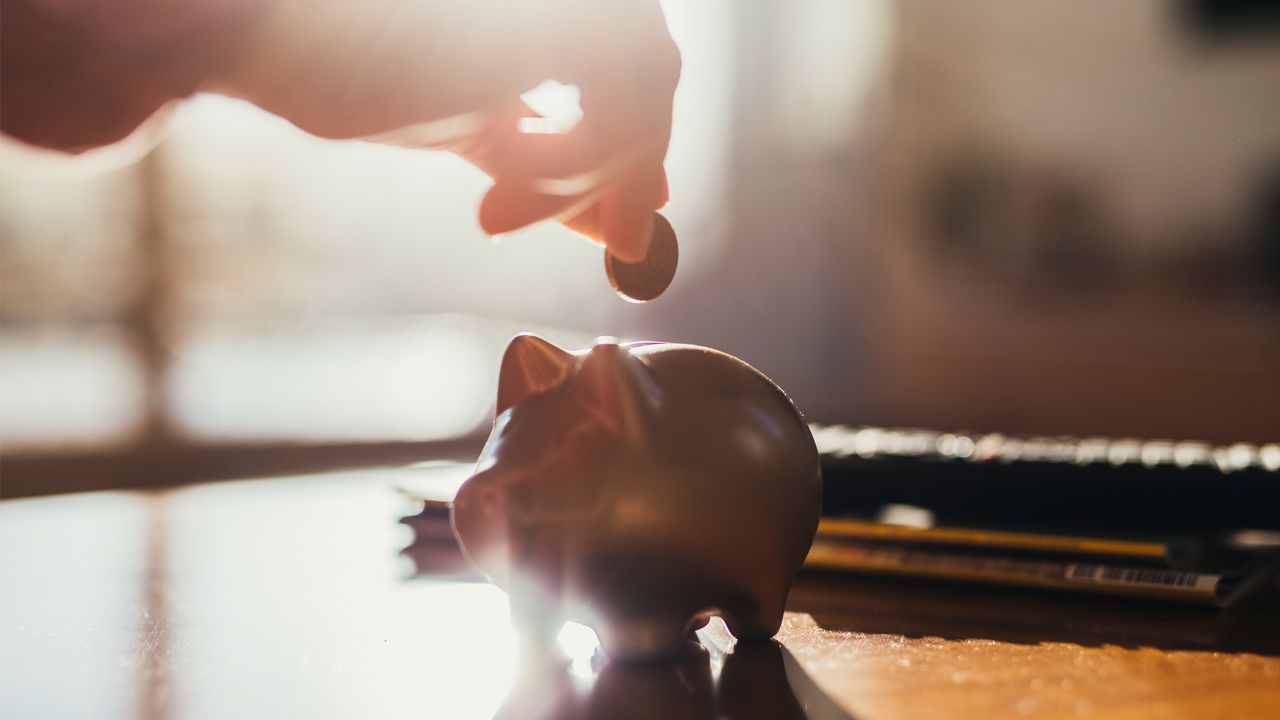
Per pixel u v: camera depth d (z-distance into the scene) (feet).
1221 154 7.38
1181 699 1.73
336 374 11.16
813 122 9.37
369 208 13.12
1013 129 8.32
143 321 12.69
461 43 1.82
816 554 2.27
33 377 11.79
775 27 9.52
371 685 1.82
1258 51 7.16
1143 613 2.07
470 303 12.74
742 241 9.83
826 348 9.36
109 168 2.07
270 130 12.67
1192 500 2.23
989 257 8.45
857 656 1.88
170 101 1.89
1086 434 7.88
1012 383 8.26
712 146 9.90
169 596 2.19
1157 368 7.63
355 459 5.74
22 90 1.86
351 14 1.82
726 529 1.85
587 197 1.90
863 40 9.05
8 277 12.65
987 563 2.17
